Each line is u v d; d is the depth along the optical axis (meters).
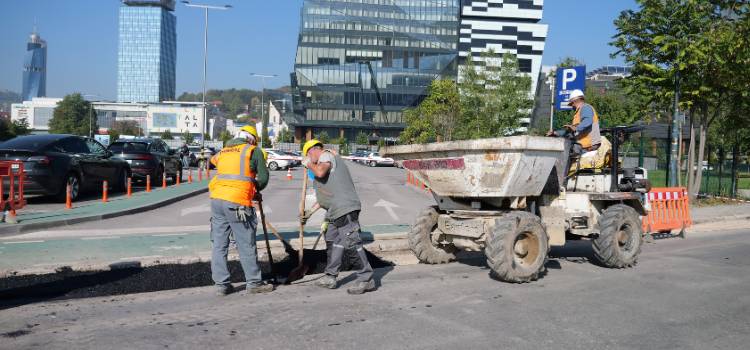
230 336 3.78
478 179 5.66
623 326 4.13
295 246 7.47
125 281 5.49
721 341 3.80
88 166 13.25
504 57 39.94
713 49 13.38
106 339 3.71
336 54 91.94
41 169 11.45
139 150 18.05
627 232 6.78
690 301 4.94
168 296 5.06
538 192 5.90
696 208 15.09
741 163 22.70
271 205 13.95
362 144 87.31
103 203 12.65
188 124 177.62
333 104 92.44
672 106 15.55
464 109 41.41
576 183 7.35
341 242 5.30
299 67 91.19
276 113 156.00
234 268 6.17
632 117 16.50
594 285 5.61
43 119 177.50
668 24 14.16
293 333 3.86
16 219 9.12
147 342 3.64
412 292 5.21
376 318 4.27
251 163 5.11
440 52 93.62
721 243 9.08
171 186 18.81
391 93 93.00
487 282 5.70
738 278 6.03
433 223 6.68
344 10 91.69
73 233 8.73
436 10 93.50
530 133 39.38
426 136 49.28
